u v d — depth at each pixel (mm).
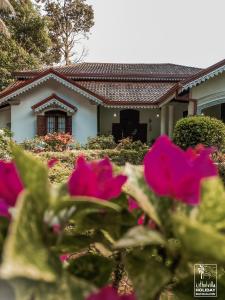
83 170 724
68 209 734
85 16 45500
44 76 19422
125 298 661
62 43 45250
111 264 904
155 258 885
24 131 20062
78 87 19453
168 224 729
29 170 626
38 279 572
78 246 916
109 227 886
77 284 602
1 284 625
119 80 24938
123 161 14328
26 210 592
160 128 22031
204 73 14836
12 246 512
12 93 19547
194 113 16172
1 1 24125
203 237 550
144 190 790
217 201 663
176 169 677
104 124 22312
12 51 32906
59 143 17625
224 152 13578
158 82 25156
